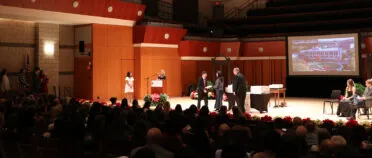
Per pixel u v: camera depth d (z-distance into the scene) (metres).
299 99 17.86
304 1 22.92
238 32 22.62
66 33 16.86
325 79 18.73
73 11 15.15
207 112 6.97
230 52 20.53
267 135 3.52
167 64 18.64
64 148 4.64
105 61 16.69
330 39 17.70
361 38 17.25
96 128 5.95
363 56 17.75
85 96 16.67
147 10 20.86
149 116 6.80
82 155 4.87
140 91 17.59
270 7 23.19
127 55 17.56
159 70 18.28
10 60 15.02
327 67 17.83
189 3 23.00
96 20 16.16
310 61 18.28
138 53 17.66
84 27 16.59
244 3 24.45
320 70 18.03
